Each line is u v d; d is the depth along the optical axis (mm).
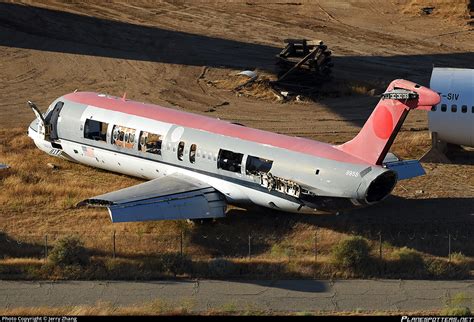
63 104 197000
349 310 131125
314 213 160000
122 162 185375
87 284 140500
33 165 199500
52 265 144750
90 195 181500
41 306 131750
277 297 136000
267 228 165500
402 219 169000
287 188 158250
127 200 158000
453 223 167375
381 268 146750
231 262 146250
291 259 150250
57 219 169500
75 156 195625
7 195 179625
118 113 186375
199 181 171875
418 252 155750
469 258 153375
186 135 173875
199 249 156875
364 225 165875
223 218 169625
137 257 151625
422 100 146000
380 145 152875
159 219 156500
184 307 131250
